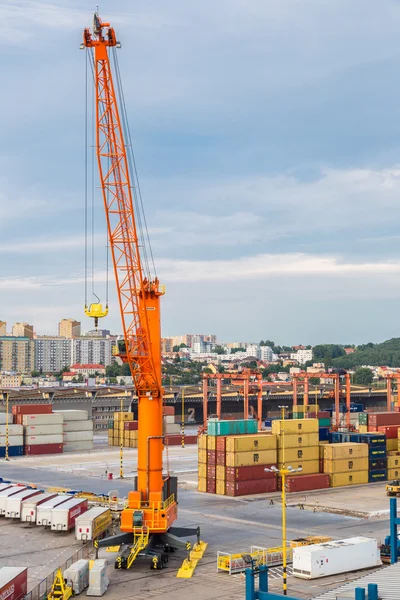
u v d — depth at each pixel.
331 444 118.44
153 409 73.12
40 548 74.25
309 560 63.31
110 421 185.50
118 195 74.44
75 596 58.34
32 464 143.62
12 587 55.09
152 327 73.75
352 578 63.72
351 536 78.62
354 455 117.62
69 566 66.19
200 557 70.19
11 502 86.62
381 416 134.12
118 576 64.50
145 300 74.12
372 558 67.44
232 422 113.06
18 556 71.00
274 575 64.88
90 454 162.12
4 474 128.62
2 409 195.50
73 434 169.62
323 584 61.66
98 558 70.62
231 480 106.44
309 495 107.00
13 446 158.38
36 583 61.97
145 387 73.31
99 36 73.38
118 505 91.06
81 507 85.06
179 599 57.28
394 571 43.09
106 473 127.62
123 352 72.88
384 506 97.56
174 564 68.50
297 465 113.12
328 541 72.50
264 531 81.81
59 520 80.50
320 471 116.00
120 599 57.53
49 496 89.81
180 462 146.88
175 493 76.38
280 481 110.88
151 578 63.72
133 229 74.12
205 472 110.69
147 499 71.88
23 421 161.75
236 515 91.44
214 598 57.50
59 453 163.62
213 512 93.50
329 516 90.81
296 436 113.38
